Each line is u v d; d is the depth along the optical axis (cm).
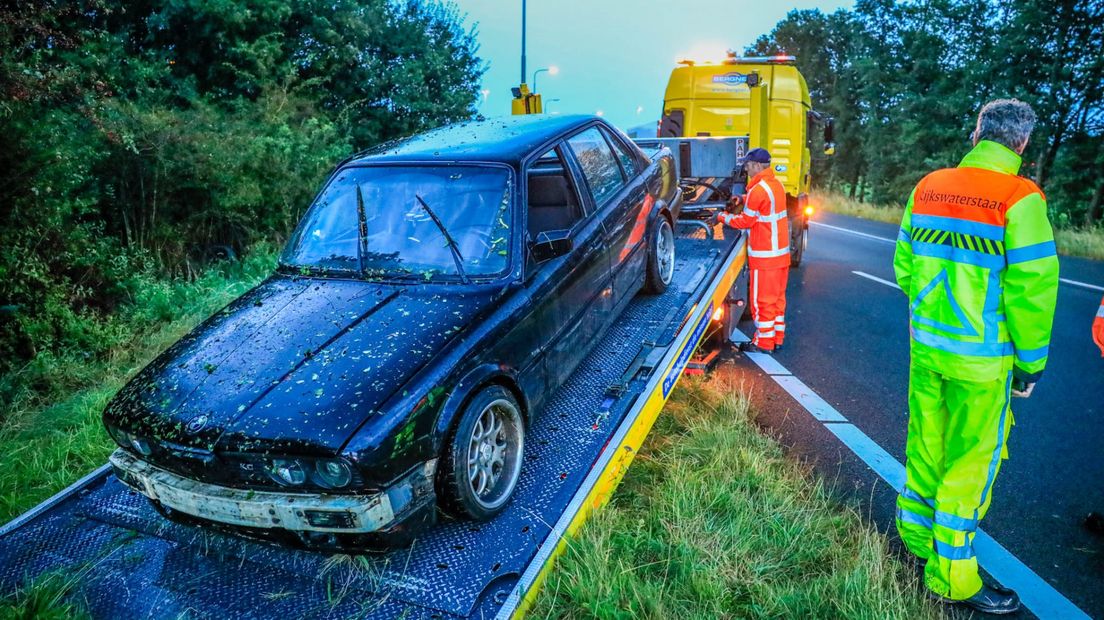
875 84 2631
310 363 297
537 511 313
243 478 273
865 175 3053
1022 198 273
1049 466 432
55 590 293
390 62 1374
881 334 720
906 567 330
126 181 802
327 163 1009
